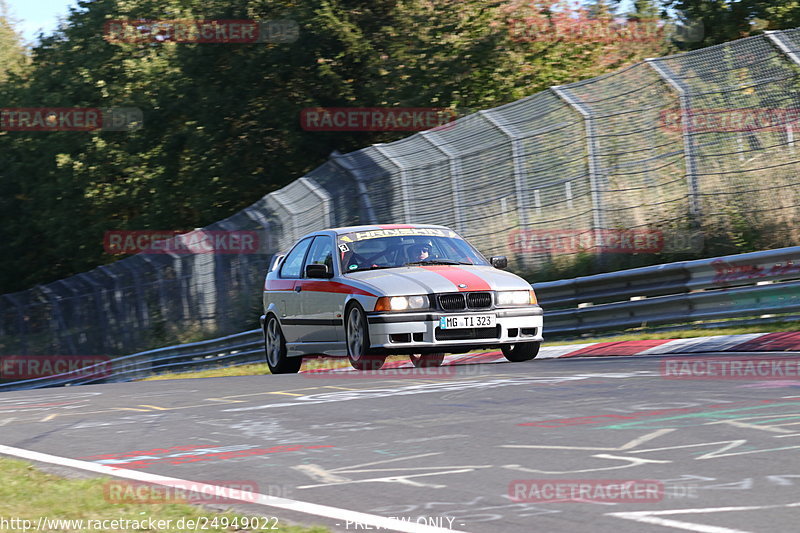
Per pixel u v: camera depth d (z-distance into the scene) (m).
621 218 62.12
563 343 54.31
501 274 44.31
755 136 58.09
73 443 27.27
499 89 101.38
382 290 41.91
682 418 24.28
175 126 122.25
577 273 62.66
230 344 83.62
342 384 37.44
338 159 73.56
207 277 87.19
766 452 20.02
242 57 110.12
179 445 25.53
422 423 26.30
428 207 68.69
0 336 127.75
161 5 128.25
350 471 20.78
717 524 15.13
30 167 142.62
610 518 15.80
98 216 135.12
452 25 102.19
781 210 58.09
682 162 60.25
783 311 47.28
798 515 15.43
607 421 24.53
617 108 61.66
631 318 54.56
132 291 98.19
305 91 110.56
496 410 27.64
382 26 106.88
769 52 56.81
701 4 97.31
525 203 64.88
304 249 49.88
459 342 41.56
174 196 123.94
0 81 159.88
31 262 155.00
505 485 18.56
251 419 29.30
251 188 113.56
